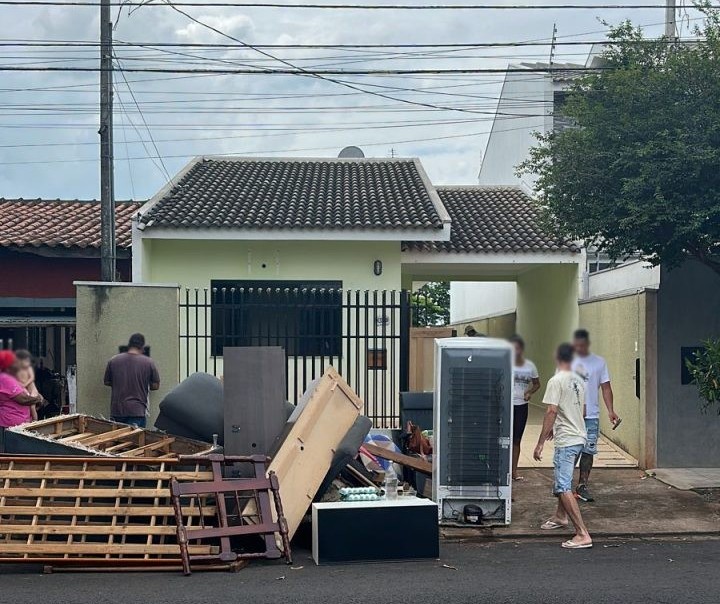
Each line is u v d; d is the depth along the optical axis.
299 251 15.48
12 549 7.18
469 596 6.47
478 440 8.95
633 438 12.31
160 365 11.50
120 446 9.09
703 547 8.31
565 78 19.72
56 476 7.52
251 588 6.69
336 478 9.08
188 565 7.10
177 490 7.31
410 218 15.15
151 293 11.52
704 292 11.98
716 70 9.92
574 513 8.31
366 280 15.47
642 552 8.09
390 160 20.28
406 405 10.89
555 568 7.42
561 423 8.46
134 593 6.54
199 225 14.55
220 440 9.48
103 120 13.67
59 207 18.41
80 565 7.21
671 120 9.96
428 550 7.69
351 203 16.30
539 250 16.16
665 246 10.41
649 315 11.92
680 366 11.93
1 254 16.02
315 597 6.43
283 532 7.54
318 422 8.41
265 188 17.38
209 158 19.97
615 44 10.85
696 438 11.88
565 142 10.91
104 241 13.75
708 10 10.32
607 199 10.55
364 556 7.52
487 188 20.98
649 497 10.25
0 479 7.52
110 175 13.78
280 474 7.89
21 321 14.55
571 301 16.52
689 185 9.80
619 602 6.33
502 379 8.97
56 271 16.12
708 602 6.33
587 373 10.02
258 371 8.88
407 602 6.31
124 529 7.31
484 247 16.17
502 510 9.01
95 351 11.40
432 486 9.34
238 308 12.11
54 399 13.86
